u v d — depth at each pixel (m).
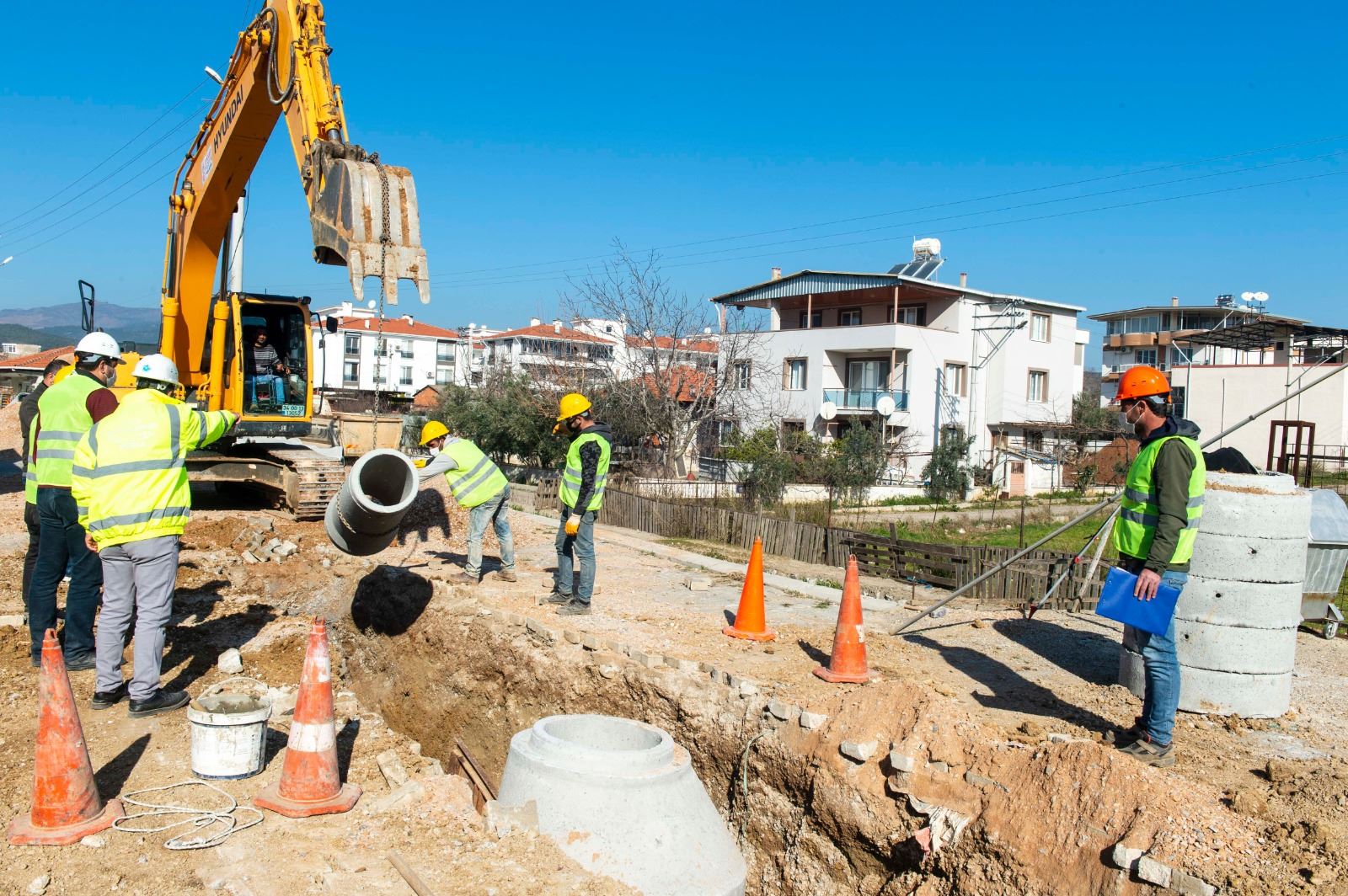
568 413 8.76
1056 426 38.84
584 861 4.77
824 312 42.44
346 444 15.58
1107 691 6.68
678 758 5.38
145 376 6.53
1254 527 6.13
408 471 8.41
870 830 5.40
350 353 72.94
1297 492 6.23
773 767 6.10
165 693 6.77
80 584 7.32
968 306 38.88
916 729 5.58
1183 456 5.26
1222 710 6.24
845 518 22.89
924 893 5.06
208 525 12.56
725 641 7.98
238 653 8.04
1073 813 4.76
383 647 9.81
